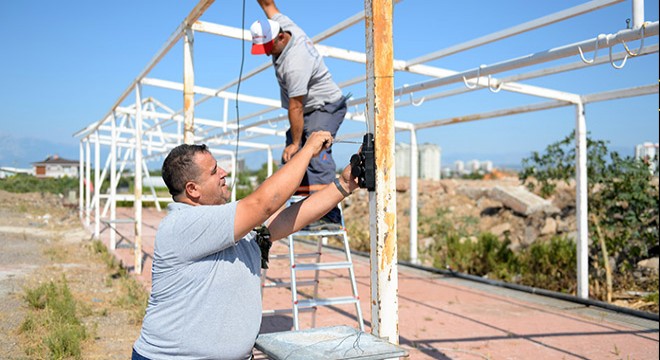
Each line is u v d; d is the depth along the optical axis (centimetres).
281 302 805
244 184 3094
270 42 407
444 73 764
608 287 830
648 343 605
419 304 809
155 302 236
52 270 1023
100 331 629
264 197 224
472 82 716
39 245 1394
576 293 899
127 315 704
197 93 1011
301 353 222
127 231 1770
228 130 1445
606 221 887
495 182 1989
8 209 2428
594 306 784
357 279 1020
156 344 230
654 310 779
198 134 1716
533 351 575
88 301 770
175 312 229
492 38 609
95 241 1389
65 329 581
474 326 680
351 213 1939
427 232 1498
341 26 629
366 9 263
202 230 225
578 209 802
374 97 257
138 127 952
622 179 878
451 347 589
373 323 265
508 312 757
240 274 238
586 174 800
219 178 254
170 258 229
